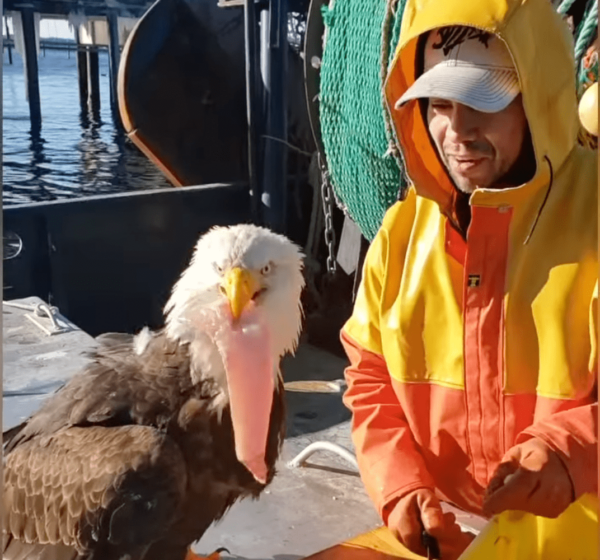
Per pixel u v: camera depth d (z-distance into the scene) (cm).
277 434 186
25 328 364
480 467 155
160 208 543
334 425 292
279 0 526
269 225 563
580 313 141
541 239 145
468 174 145
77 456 178
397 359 161
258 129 558
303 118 565
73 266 514
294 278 173
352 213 269
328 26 246
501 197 140
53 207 503
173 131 582
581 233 142
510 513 133
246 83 568
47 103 1459
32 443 195
